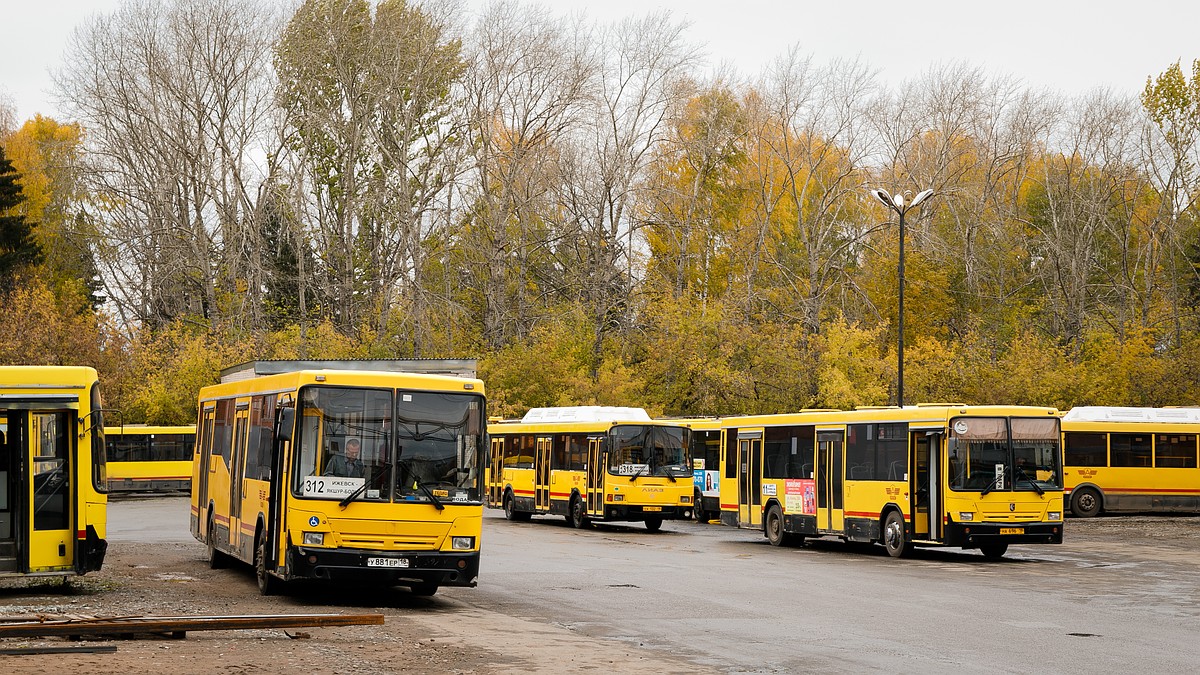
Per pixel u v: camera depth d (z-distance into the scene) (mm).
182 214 67562
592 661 13875
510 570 26125
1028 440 29531
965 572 26516
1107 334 65812
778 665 13852
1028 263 78562
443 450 19234
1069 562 29391
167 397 64250
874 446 31203
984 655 14750
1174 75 70500
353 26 64188
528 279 73312
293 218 65750
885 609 19578
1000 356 68312
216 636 15109
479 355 65875
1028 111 72625
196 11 64625
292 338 66250
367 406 19078
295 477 18797
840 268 70688
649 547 33750
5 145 78625
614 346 67938
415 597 20734
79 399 19891
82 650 13492
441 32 64000
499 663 13586
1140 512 51094
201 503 26828
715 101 68625
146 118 63656
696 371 65250
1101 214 72812
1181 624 17891
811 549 33750
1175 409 49531
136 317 73625
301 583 22359
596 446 42250
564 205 68375
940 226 75625
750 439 36906
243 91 65312
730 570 26609
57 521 19766
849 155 71312
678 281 69312
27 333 64875
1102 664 14133
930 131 72375
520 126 65625
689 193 70188
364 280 67938
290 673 12547
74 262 75625
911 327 70562
